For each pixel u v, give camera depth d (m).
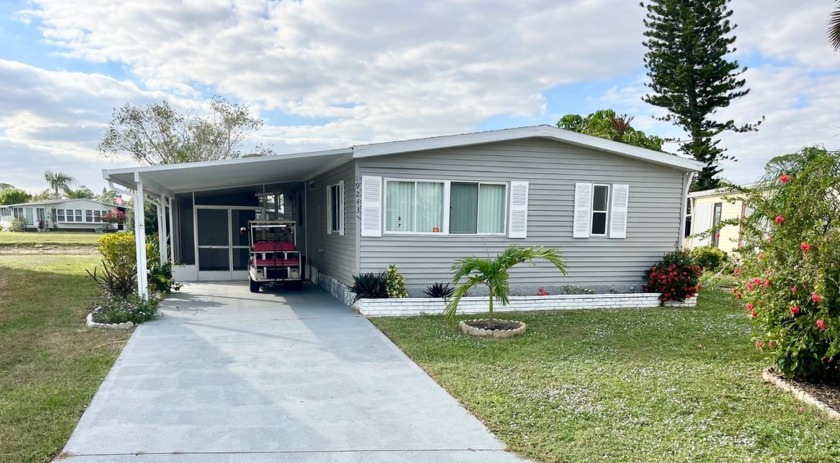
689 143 21.31
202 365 5.29
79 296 9.38
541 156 9.59
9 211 50.38
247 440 3.51
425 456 3.32
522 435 3.64
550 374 5.07
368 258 8.86
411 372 5.14
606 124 18.58
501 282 6.99
